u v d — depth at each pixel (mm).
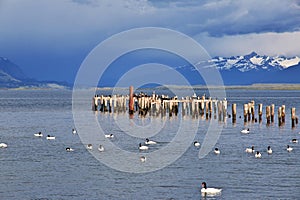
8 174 60531
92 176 59688
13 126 116062
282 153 74938
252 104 120250
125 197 50938
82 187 54594
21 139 91875
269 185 54969
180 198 50500
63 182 56719
